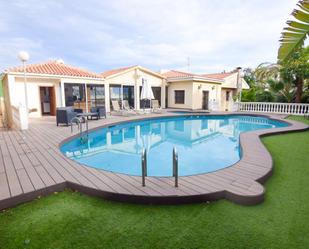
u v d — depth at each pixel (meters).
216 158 6.72
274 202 3.29
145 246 2.35
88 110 15.20
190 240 2.44
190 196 3.24
